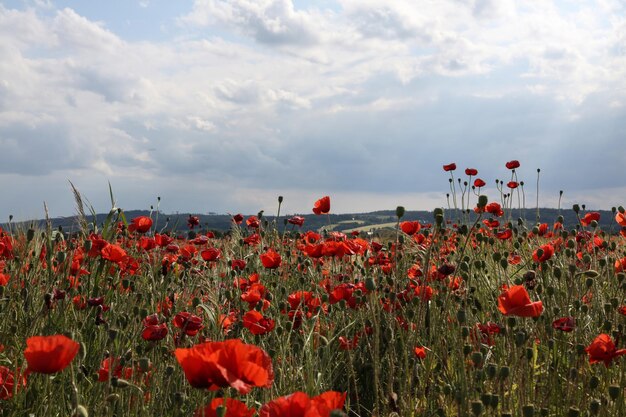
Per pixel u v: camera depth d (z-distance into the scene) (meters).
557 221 7.14
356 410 4.55
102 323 3.96
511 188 8.44
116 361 3.23
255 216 7.34
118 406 3.37
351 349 4.70
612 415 3.58
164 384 3.61
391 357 3.87
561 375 4.22
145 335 3.39
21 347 3.88
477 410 3.03
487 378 3.89
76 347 2.33
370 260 6.08
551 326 4.24
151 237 5.91
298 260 6.53
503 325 4.25
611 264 5.64
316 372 4.18
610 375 4.08
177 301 4.77
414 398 4.02
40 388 3.46
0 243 5.17
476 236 6.09
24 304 4.34
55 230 5.56
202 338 4.27
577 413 3.21
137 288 5.06
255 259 6.77
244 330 4.54
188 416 3.43
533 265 5.56
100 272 4.80
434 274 5.07
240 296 5.01
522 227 7.47
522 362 3.70
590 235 6.67
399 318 4.85
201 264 6.31
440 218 3.75
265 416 1.92
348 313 5.50
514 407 3.67
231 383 1.93
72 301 4.42
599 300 5.18
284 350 3.93
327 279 6.12
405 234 5.93
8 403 3.35
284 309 4.89
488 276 5.88
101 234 5.17
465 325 3.99
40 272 4.97
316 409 1.82
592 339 4.48
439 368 4.38
